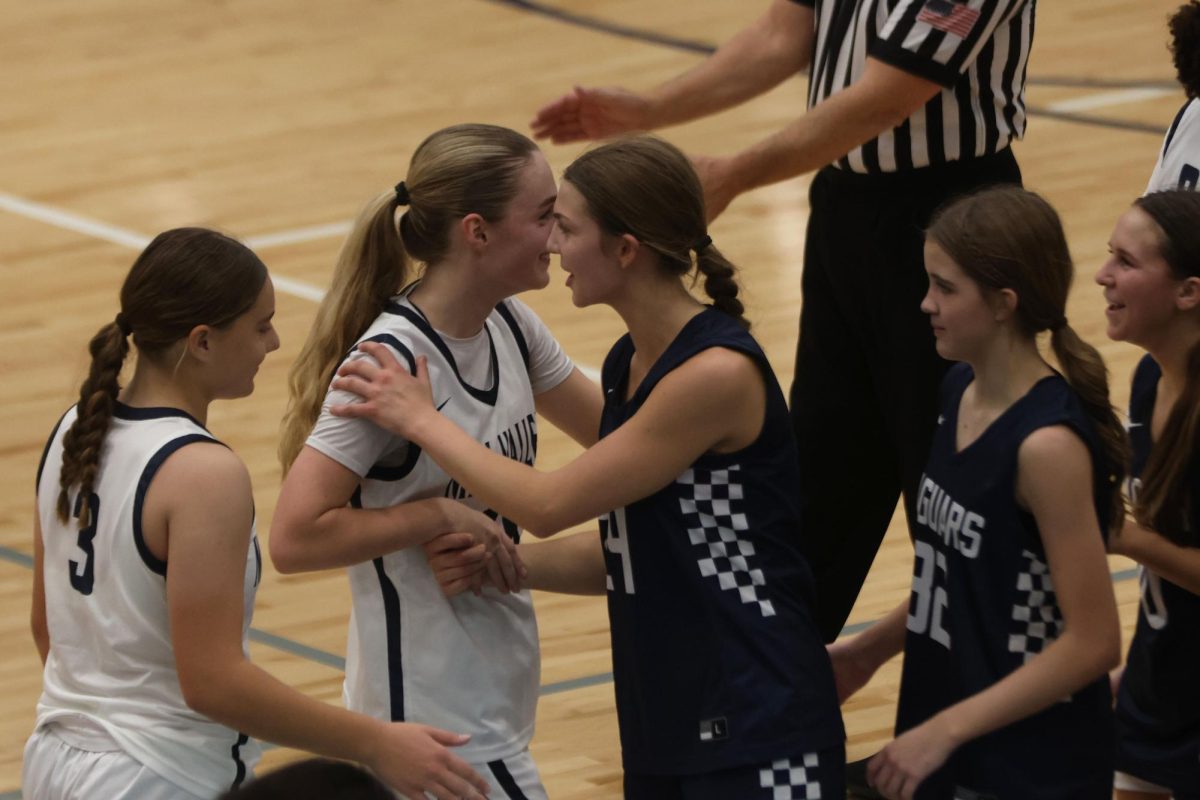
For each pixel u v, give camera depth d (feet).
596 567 29.71
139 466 25.59
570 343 65.72
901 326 37.96
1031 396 25.45
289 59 107.96
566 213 26.55
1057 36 106.32
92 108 99.81
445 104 98.17
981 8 36.27
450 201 27.66
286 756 39.96
